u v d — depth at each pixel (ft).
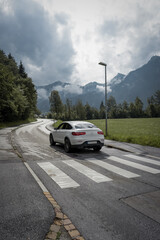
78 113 396.98
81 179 14.85
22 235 7.45
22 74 300.40
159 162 20.81
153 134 54.08
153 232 7.68
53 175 16.02
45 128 99.09
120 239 7.20
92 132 27.27
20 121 175.22
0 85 110.11
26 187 13.08
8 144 36.45
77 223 8.36
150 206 10.06
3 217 8.87
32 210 9.59
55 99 261.85
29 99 220.23
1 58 282.15
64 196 11.48
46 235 7.45
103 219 8.70
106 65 51.47
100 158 23.26
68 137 27.37
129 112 345.51
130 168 18.17
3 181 14.46
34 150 29.96
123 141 39.09
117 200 10.85
